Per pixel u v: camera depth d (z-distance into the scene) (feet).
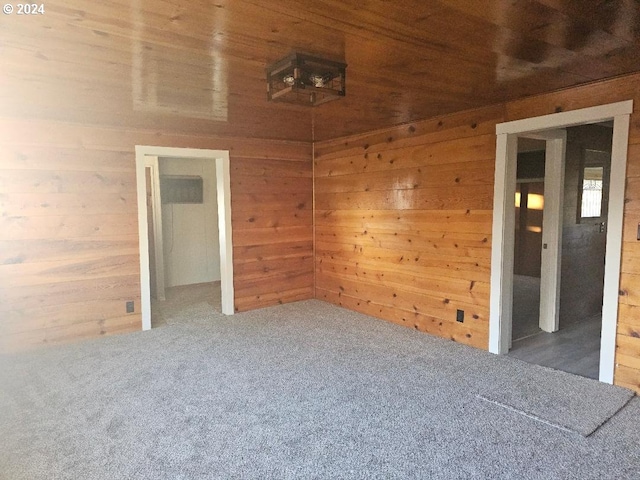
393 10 5.83
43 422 8.30
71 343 13.15
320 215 18.34
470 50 7.49
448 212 13.02
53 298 13.03
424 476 6.61
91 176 13.47
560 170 13.61
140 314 14.43
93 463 6.98
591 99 9.64
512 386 9.77
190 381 10.21
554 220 13.80
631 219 9.19
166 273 22.30
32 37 6.67
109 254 13.87
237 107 11.53
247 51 7.48
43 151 12.69
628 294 9.33
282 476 6.63
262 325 14.90
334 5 5.74
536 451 7.23
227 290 16.46
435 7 5.73
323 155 17.87
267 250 17.44
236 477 6.61
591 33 6.64
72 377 10.49
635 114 8.97
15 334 12.51
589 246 15.84
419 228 13.97
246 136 16.33
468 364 11.15
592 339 13.28
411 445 7.44
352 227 16.71
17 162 12.34
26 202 12.52
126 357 11.86
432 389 9.65
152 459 7.09
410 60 7.97
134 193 14.23
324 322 15.23
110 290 13.92
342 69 8.29
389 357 11.69
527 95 10.68
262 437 7.73
